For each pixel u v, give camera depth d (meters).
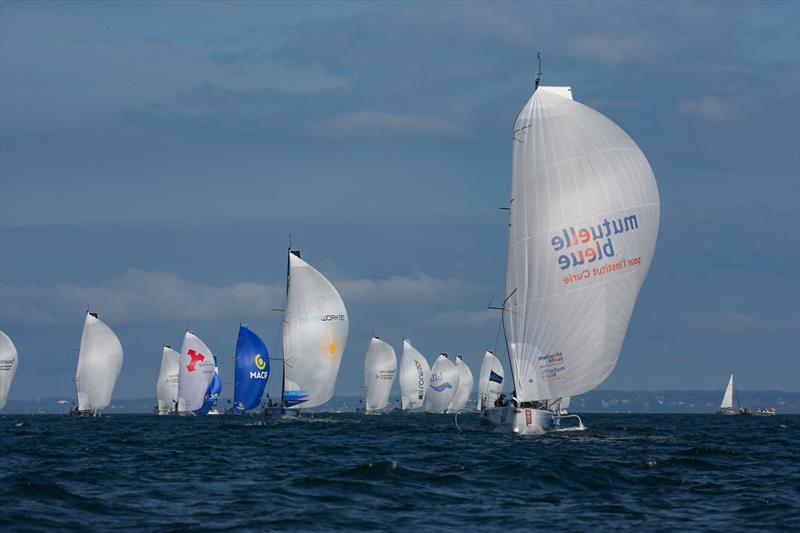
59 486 103.69
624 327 167.75
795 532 82.06
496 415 190.75
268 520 85.81
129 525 83.31
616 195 165.00
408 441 191.75
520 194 169.75
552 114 167.62
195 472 127.12
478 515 90.06
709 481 115.81
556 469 119.06
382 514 90.06
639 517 89.25
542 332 168.25
